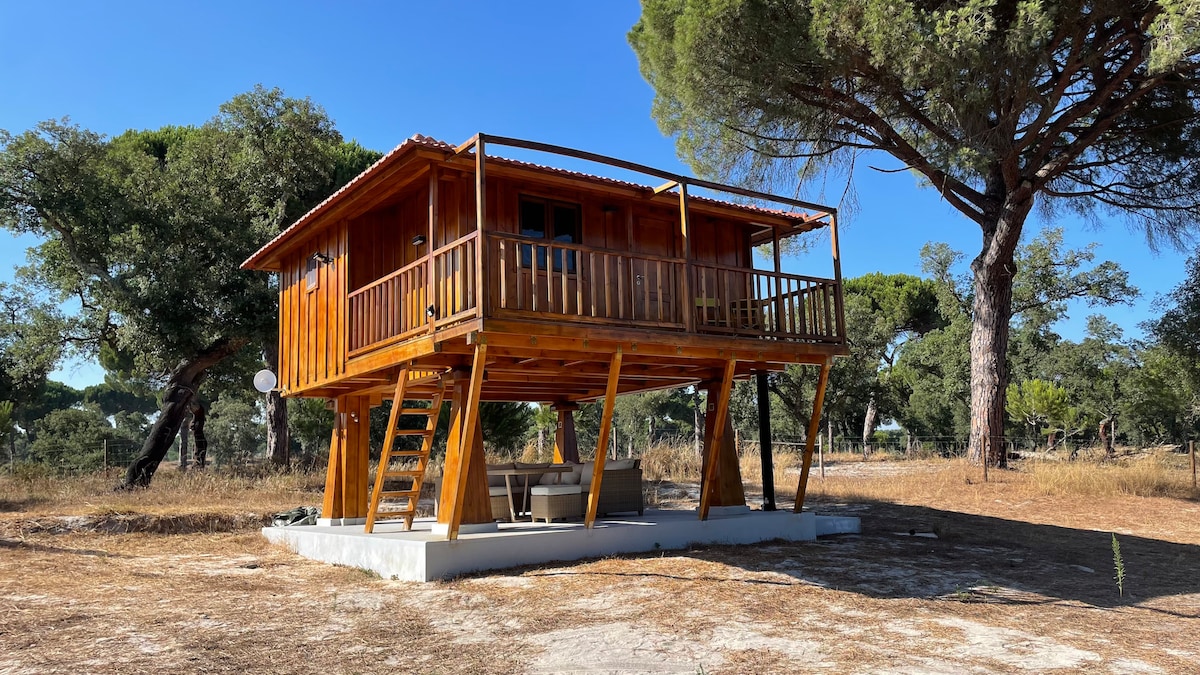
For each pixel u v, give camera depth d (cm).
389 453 1111
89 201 2142
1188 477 1903
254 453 4641
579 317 966
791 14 1711
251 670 597
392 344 1072
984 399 2064
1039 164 1922
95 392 6681
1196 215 2059
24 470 2025
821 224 1378
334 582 967
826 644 646
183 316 2130
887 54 1595
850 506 1620
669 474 2214
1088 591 895
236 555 1232
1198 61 1661
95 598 874
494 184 1116
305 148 2452
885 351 4328
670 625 706
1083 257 3378
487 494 1066
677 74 1831
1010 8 1692
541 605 793
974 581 928
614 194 1193
